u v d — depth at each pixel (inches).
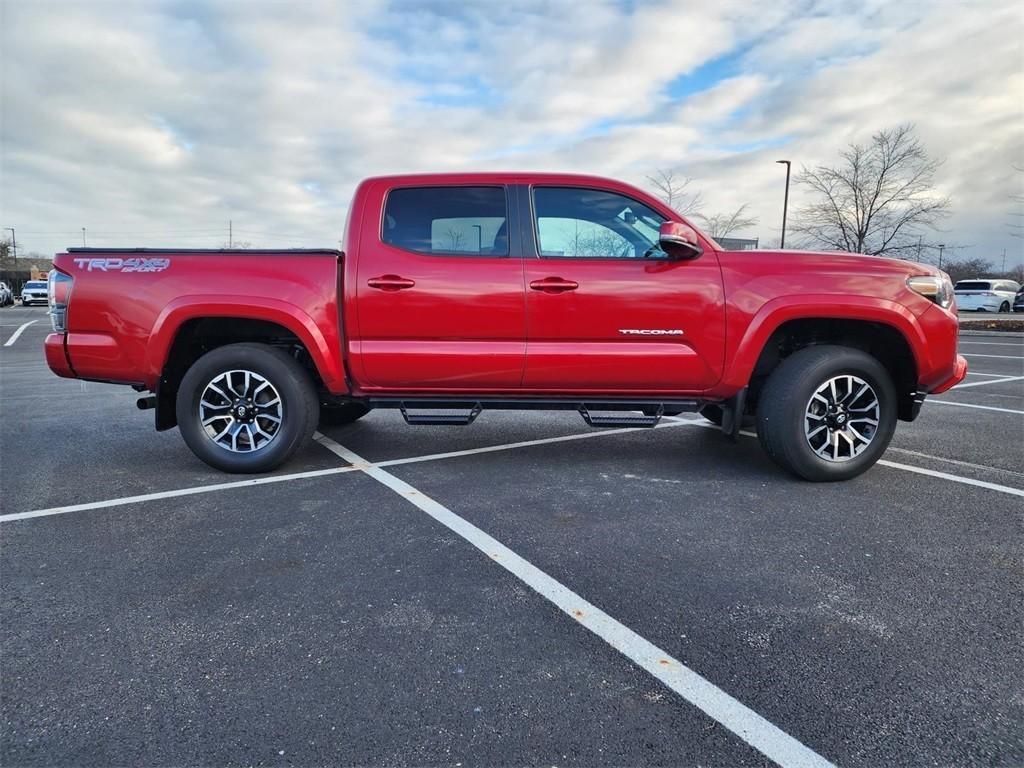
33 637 88.2
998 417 245.1
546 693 76.4
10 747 67.0
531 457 184.1
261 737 68.9
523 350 155.7
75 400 290.4
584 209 159.0
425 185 158.4
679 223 152.6
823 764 65.1
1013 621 92.7
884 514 136.5
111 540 121.8
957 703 74.5
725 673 80.4
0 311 1186.6
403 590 102.0
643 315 153.8
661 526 129.3
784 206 949.2
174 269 156.0
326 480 160.2
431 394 164.6
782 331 163.9
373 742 68.1
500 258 155.8
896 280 153.0
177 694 76.0
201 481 159.2
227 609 96.0
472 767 64.7
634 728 70.4
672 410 163.8
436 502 143.6
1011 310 1252.5
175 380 167.2
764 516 135.2
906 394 163.3
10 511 137.6
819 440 160.2
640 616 94.1
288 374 160.2
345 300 156.8
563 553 116.2
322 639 87.8
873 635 89.0
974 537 123.9
